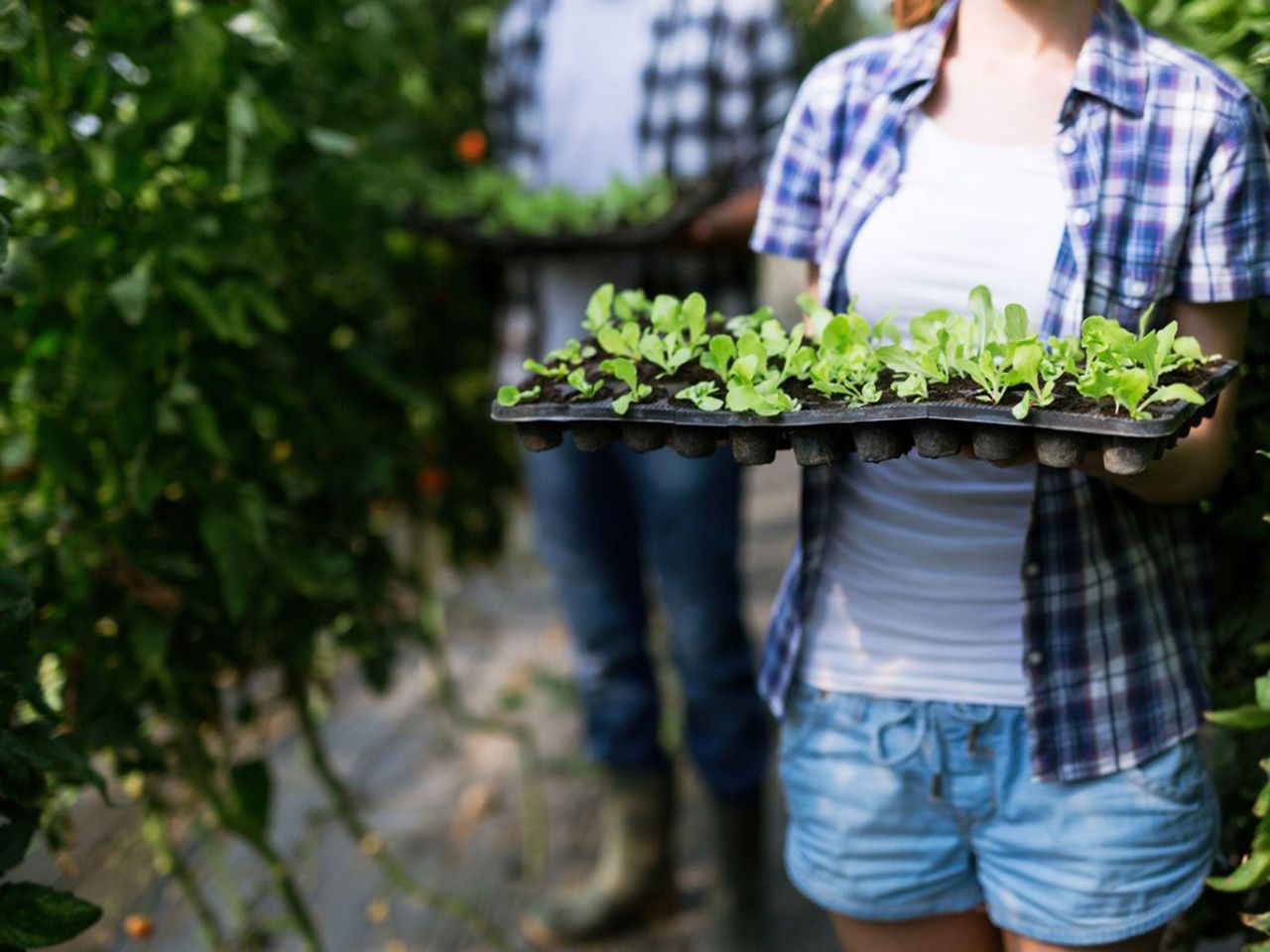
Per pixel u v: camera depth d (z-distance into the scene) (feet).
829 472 4.45
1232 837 4.57
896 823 4.37
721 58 7.20
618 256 7.43
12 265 4.66
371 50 7.02
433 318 8.34
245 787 5.90
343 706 10.70
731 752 7.38
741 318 4.34
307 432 6.11
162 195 5.38
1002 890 4.27
